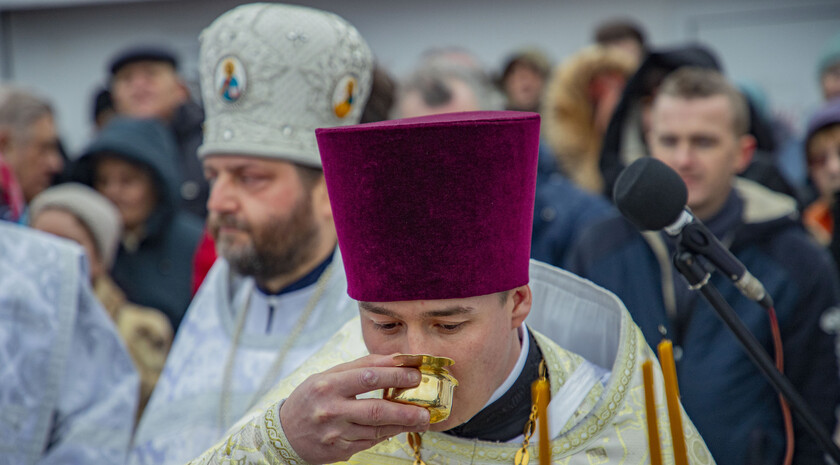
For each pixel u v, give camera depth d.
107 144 4.91
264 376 2.89
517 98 6.67
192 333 3.14
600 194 5.23
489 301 1.78
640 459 2.00
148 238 5.00
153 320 4.30
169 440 2.92
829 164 5.07
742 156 3.65
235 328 3.05
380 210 1.73
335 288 2.94
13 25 10.51
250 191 2.85
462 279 1.73
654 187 2.08
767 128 4.64
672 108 3.51
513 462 1.97
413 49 9.59
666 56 4.18
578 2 9.16
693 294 3.40
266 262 2.88
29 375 3.02
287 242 2.88
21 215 4.44
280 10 2.96
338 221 1.83
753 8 8.95
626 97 4.24
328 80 2.93
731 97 3.54
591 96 5.33
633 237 3.63
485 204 1.73
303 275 2.97
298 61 2.88
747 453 3.18
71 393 3.10
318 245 2.96
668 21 9.06
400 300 1.75
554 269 2.25
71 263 3.19
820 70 6.68
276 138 2.85
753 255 3.43
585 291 2.20
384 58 9.64
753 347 2.14
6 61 10.54
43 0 10.20
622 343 2.08
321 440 1.72
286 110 2.87
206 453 1.89
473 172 1.71
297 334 2.91
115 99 6.57
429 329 1.78
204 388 2.96
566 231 4.60
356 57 3.03
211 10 10.05
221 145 2.87
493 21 9.36
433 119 1.79
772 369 2.15
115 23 10.31
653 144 3.63
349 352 2.20
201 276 3.98
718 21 9.03
